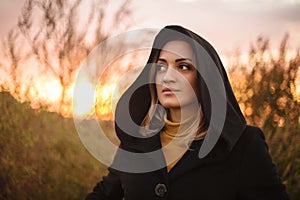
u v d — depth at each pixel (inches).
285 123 157.3
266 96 160.2
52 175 160.6
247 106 161.8
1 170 165.8
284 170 152.9
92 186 158.4
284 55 161.5
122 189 72.3
